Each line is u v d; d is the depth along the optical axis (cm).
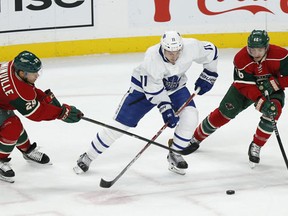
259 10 1056
